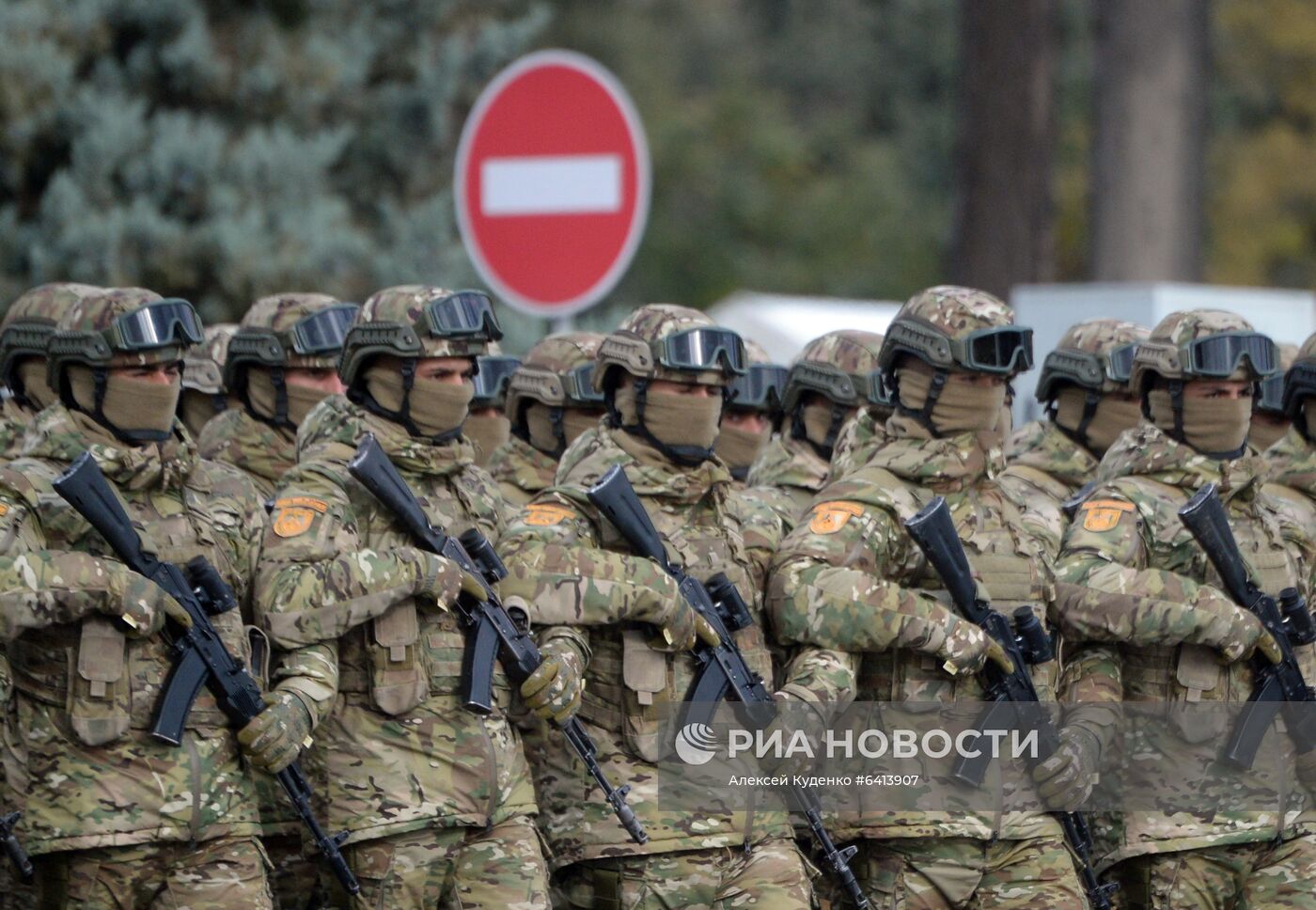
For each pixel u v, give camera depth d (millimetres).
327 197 46906
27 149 42594
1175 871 26828
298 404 29016
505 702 24125
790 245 114250
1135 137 58125
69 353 22266
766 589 25328
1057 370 32344
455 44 49469
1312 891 26906
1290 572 28125
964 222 58594
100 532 21672
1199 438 27328
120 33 44688
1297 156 109375
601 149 35250
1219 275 107875
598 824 23969
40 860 21844
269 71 45906
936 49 118750
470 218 35969
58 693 21641
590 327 50125
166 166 43188
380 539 23578
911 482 25219
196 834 21922
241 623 22781
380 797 22969
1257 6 110562
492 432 32219
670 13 117312
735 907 23828
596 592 23484
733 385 30031
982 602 24844
